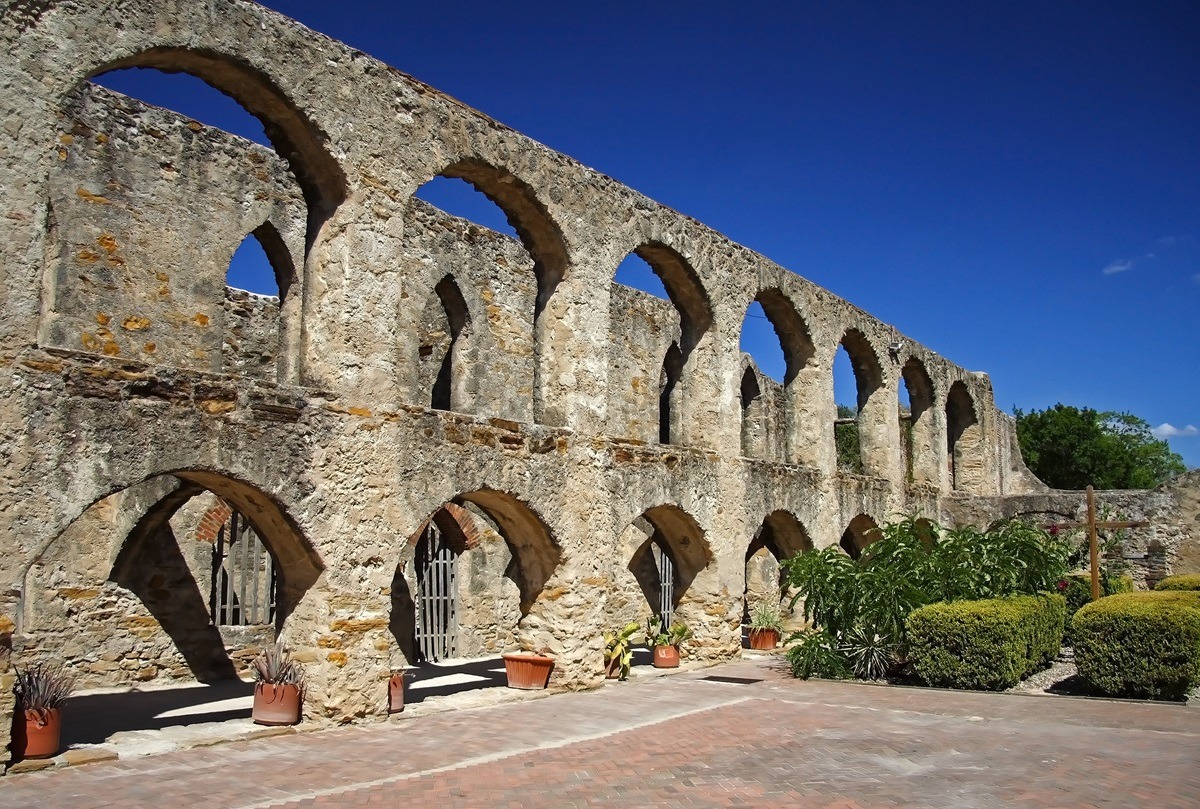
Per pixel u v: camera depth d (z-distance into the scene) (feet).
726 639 56.90
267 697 35.70
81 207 48.83
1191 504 79.41
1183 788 27.99
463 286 64.80
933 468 85.05
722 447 57.72
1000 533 59.31
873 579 52.54
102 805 25.25
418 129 41.55
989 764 31.19
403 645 57.11
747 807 26.02
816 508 66.13
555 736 35.58
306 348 37.88
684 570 57.31
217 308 53.72
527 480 44.96
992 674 46.70
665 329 80.79
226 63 35.01
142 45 32.37
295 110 36.94
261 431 34.81
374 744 33.76
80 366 30.27
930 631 48.24
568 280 48.65
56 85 30.32
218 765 30.19
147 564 49.73
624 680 50.26
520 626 47.55
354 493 37.50
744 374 88.33
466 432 42.29
